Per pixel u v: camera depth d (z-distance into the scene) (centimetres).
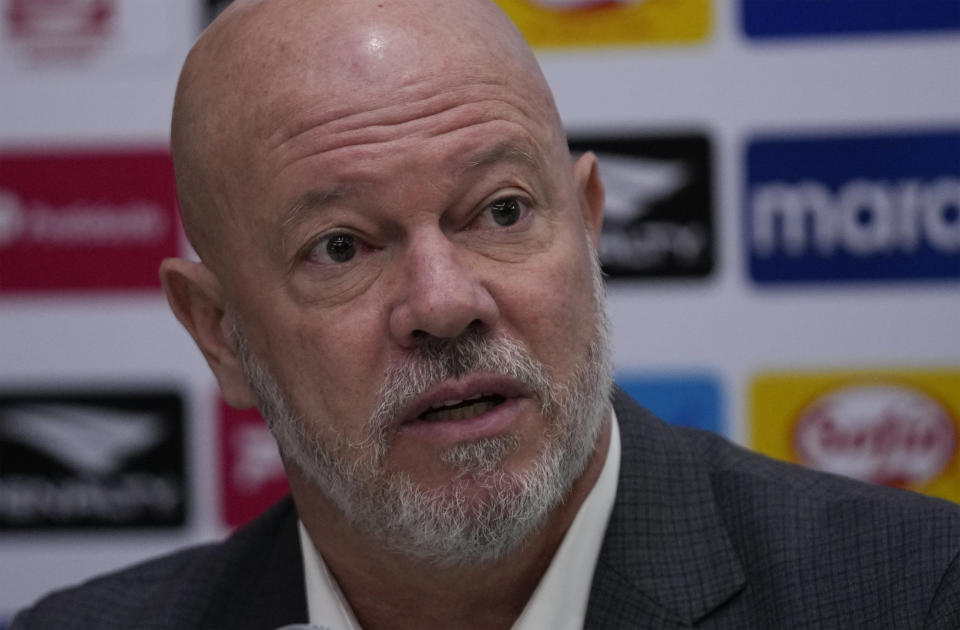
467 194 334
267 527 432
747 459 396
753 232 663
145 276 686
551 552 366
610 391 379
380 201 330
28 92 681
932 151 654
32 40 680
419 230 331
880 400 657
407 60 337
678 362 664
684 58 665
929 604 329
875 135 657
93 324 687
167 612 416
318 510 372
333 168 331
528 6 668
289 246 343
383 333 335
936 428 654
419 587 363
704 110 664
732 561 360
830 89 658
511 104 345
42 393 687
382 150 329
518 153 342
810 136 660
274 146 341
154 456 690
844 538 353
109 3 680
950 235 654
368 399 336
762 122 662
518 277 338
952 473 654
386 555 357
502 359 329
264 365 366
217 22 377
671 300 666
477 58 344
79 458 689
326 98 335
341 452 343
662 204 666
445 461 329
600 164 666
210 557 434
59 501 688
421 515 332
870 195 658
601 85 666
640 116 666
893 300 657
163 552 688
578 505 366
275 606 402
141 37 682
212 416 689
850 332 658
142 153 685
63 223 684
